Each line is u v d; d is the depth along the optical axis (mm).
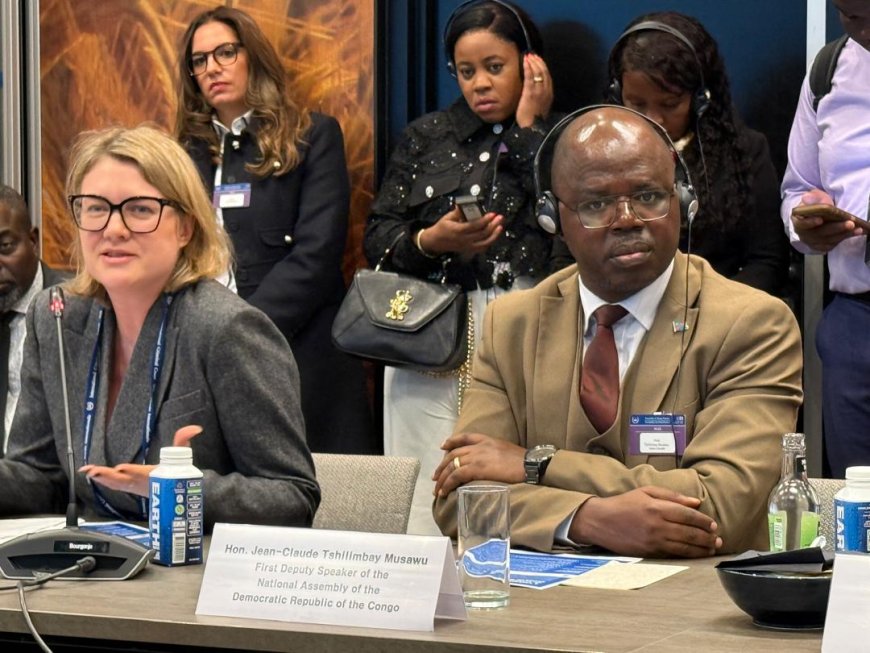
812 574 1887
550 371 3031
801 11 4961
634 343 2979
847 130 4055
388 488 3332
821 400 4727
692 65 4191
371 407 5352
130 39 5895
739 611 2006
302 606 1984
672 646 1750
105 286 3102
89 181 3031
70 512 2564
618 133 2939
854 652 1667
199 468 3006
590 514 2672
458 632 1866
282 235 4992
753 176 4379
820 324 4152
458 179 4668
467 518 2074
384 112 5430
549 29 5309
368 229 4812
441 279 4621
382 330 4512
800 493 2469
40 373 3287
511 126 4660
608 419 2938
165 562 2484
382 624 1915
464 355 4508
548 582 2275
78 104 6012
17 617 2066
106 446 3076
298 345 4953
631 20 5184
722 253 4320
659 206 2928
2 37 5973
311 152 5078
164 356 3039
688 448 2852
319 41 5500
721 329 2928
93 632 2033
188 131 5152
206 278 3129
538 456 2854
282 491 2918
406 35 5410
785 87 5008
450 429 4586
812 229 3865
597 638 1806
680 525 2584
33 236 5020
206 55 5047
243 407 2982
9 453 3318
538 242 4531
